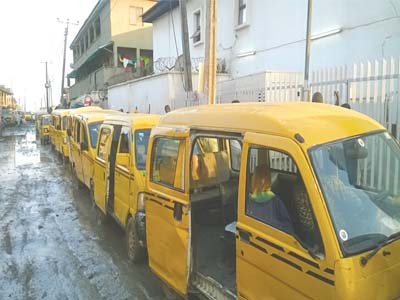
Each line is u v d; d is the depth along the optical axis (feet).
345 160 9.79
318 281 8.71
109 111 44.57
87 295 16.58
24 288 17.34
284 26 43.19
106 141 26.78
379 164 10.68
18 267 19.71
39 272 19.07
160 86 55.11
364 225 9.11
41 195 37.27
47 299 16.29
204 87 33.12
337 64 35.65
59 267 19.65
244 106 12.51
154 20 82.23
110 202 25.05
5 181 45.16
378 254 8.76
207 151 15.37
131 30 111.75
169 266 14.67
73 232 25.43
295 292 9.28
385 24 30.55
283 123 10.07
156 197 15.43
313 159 9.34
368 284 8.43
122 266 19.66
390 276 8.82
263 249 10.17
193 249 13.62
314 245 8.99
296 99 29.53
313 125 10.09
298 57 41.29
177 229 13.98
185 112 14.76
